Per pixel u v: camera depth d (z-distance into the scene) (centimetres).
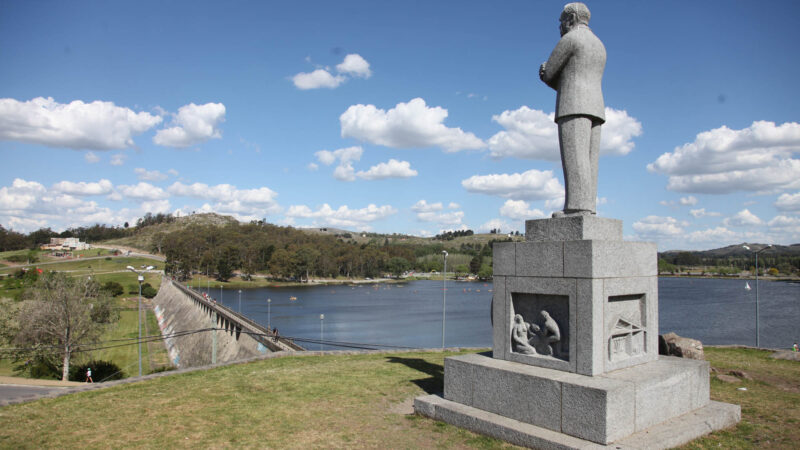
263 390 1389
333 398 1284
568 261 970
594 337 922
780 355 1906
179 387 1467
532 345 1045
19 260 18275
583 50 1059
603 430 817
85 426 1100
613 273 971
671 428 902
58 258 19988
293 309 10969
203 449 939
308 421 1092
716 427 967
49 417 1175
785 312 9325
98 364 5666
